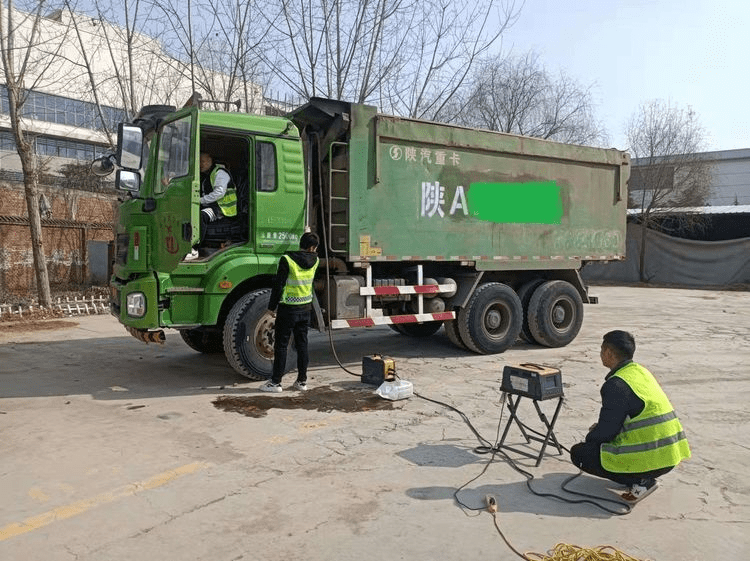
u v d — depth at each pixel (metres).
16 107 12.39
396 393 6.41
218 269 6.71
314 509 3.82
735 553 3.32
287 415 5.85
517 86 21.27
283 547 3.35
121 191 6.96
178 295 6.61
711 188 30.75
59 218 17.47
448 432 5.37
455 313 8.91
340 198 7.52
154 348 9.34
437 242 8.24
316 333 11.21
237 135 6.79
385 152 7.73
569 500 3.94
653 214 26.23
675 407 6.21
